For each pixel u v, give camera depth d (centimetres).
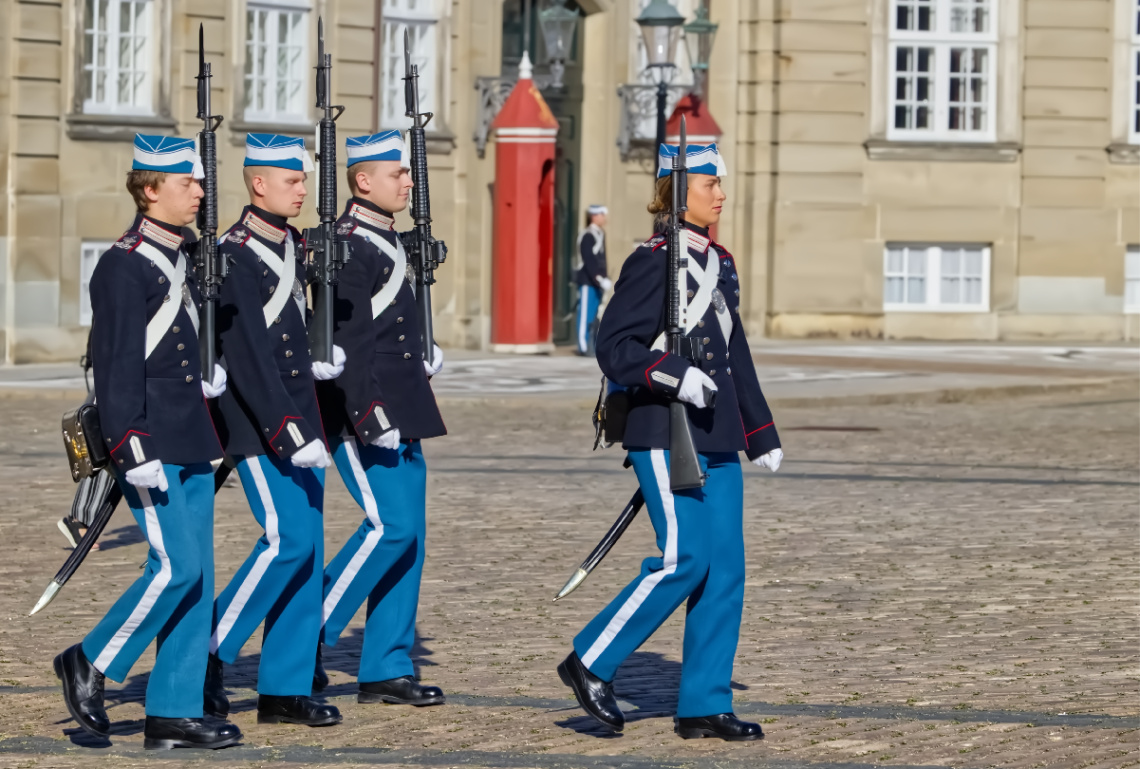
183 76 6006
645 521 3092
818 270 7344
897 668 2034
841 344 7175
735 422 1705
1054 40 7462
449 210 6669
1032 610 2367
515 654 2102
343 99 6331
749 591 2494
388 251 1870
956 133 7481
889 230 7400
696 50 6856
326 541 2881
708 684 1717
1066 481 3647
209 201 1691
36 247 5716
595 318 6481
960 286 7525
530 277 6556
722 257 1739
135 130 5906
